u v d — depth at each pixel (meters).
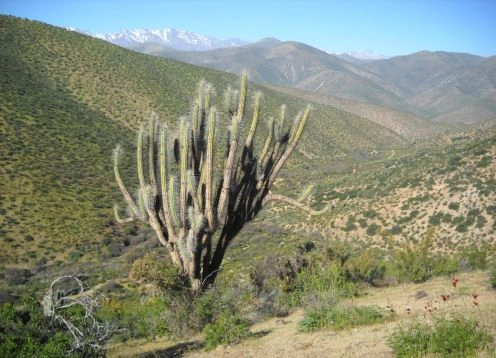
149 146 12.52
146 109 62.38
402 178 40.84
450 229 30.27
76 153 44.28
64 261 29.78
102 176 42.53
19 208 33.69
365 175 48.00
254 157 13.18
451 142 63.31
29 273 26.97
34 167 39.00
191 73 80.44
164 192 11.98
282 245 33.62
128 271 27.20
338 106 145.38
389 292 13.25
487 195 31.11
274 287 13.47
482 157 36.12
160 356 9.14
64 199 36.72
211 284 12.13
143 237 35.41
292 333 9.09
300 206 12.80
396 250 30.69
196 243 11.53
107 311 11.61
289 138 13.03
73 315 8.15
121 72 68.81
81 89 59.84
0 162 37.69
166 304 11.49
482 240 27.70
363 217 36.56
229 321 9.63
